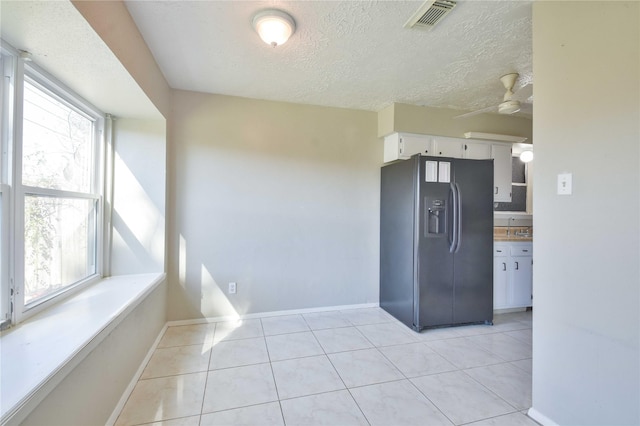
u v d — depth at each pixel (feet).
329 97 9.98
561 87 4.92
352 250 11.23
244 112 9.98
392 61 7.52
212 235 9.75
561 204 4.96
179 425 5.19
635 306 4.04
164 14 5.65
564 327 4.94
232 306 9.98
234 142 9.90
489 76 8.39
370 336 8.95
